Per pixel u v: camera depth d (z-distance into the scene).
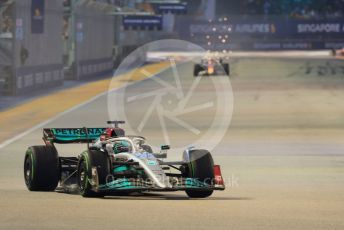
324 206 48.06
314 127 113.06
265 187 60.44
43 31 189.25
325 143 95.19
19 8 167.62
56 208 45.47
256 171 72.00
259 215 43.38
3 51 166.25
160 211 44.31
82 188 50.88
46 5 192.88
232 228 38.97
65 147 90.19
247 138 100.69
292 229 38.88
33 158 54.44
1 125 113.75
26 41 174.88
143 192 54.38
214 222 40.62
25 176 56.16
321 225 40.12
